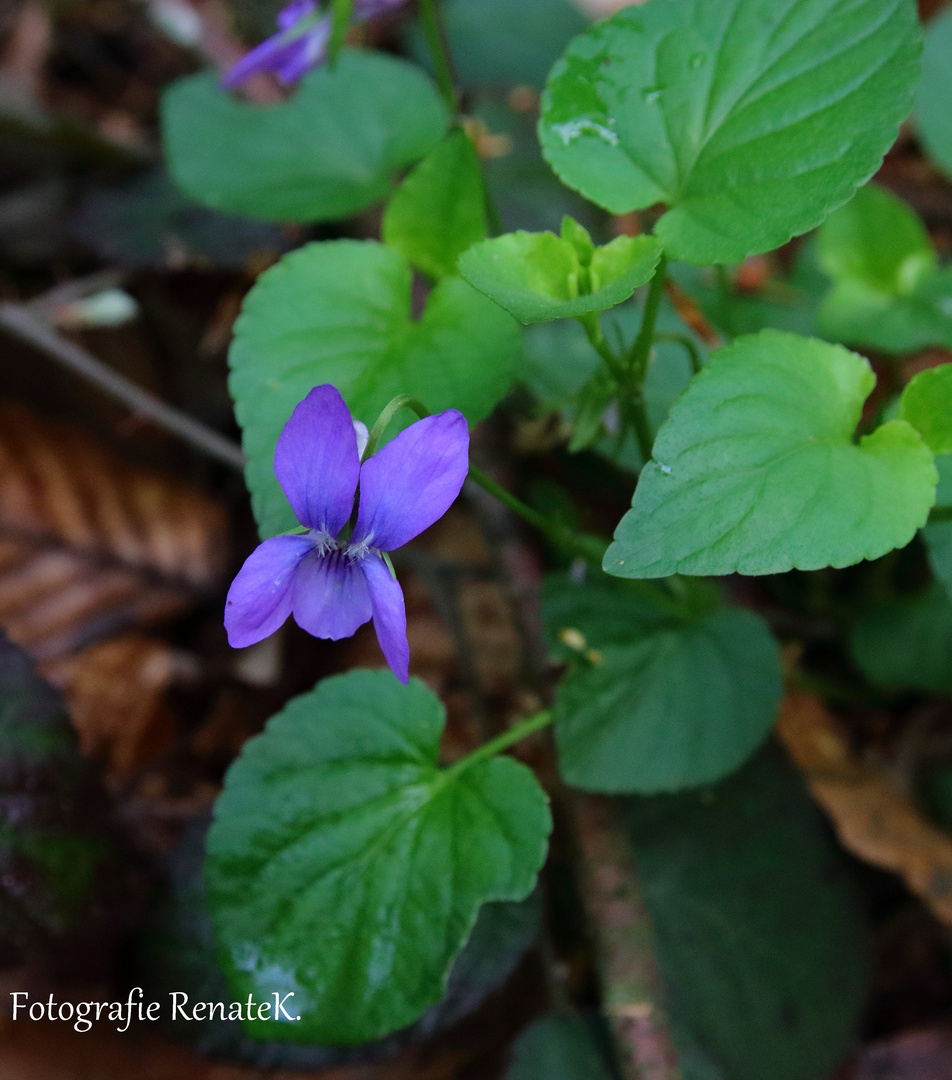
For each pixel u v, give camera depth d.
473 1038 0.21
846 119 0.18
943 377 0.18
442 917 0.18
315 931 0.19
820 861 0.21
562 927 0.21
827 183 0.17
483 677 0.24
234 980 0.18
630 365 0.19
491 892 0.18
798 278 0.25
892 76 0.18
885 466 0.17
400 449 0.17
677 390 0.21
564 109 0.19
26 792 0.20
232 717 0.24
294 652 0.24
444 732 0.24
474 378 0.19
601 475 0.23
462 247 0.20
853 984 0.21
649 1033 0.19
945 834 0.22
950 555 0.19
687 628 0.20
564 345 0.22
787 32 0.18
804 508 0.17
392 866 0.19
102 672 0.24
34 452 0.25
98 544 0.25
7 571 0.25
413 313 0.24
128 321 0.26
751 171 0.18
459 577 0.24
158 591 0.25
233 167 0.23
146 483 0.26
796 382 0.18
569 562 0.23
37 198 0.27
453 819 0.19
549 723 0.21
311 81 0.23
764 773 0.22
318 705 0.19
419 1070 0.21
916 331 0.22
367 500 0.17
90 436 0.26
